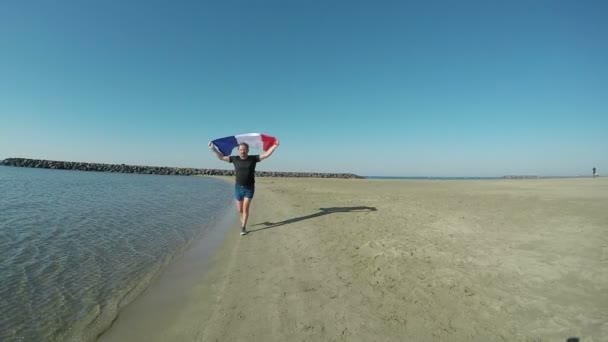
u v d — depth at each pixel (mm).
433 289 4789
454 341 3484
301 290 4887
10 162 74250
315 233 8359
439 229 8523
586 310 3988
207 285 5234
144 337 3729
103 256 6848
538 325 3719
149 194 20844
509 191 20609
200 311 4332
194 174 92562
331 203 14641
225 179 58594
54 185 26438
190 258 6723
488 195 17656
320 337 3611
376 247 6980
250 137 8922
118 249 7398
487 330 3672
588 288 4598
